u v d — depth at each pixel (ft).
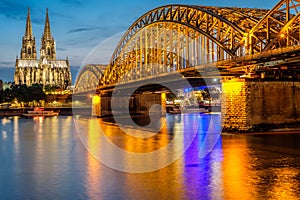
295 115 235.40
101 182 135.44
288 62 207.82
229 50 239.30
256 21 240.32
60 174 150.30
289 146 190.49
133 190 124.26
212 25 261.03
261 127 230.48
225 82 236.43
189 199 113.19
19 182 139.44
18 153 208.95
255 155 171.53
